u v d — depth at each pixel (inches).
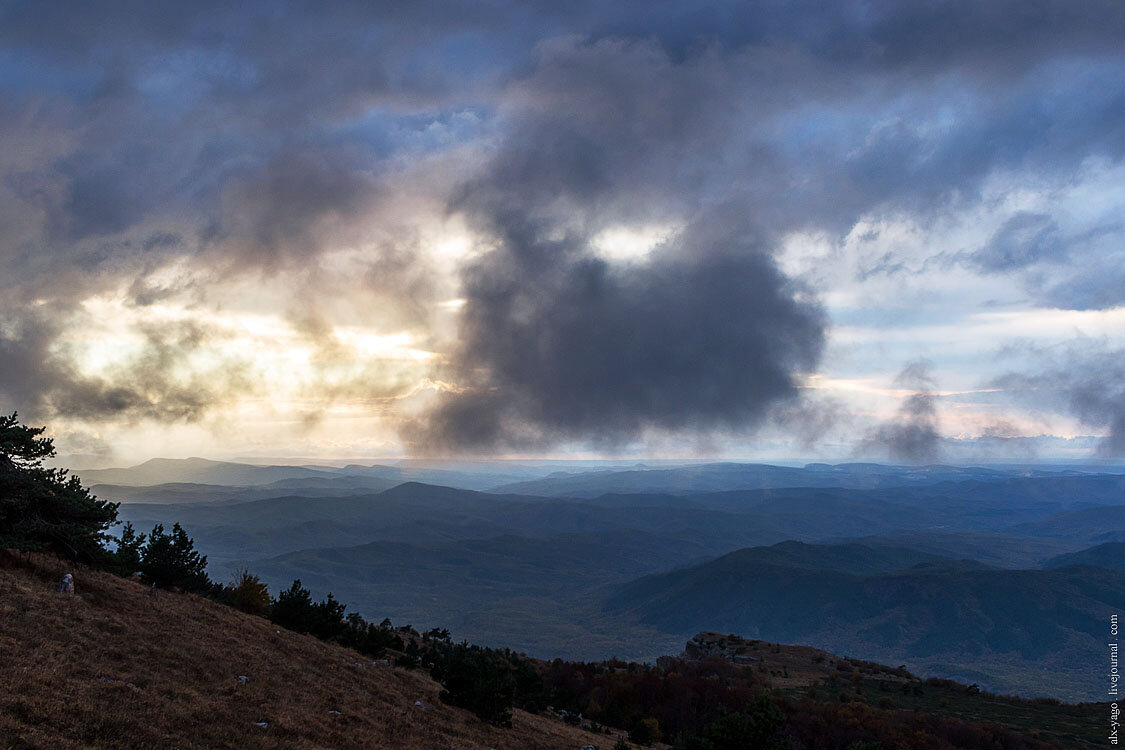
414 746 1571.1
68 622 1509.6
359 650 2758.4
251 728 1300.4
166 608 1977.1
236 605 2812.5
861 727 3796.8
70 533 1899.6
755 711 1659.7
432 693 2325.3
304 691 1686.8
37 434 1951.3
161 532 2568.9
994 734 4033.0
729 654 7268.7
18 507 1806.1
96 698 1163.9
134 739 1064.8
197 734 1176.2
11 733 938.7
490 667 2374.5
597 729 3088.1
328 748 1344.7
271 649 1984.5
